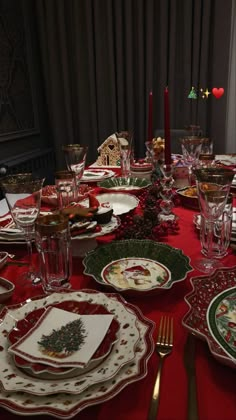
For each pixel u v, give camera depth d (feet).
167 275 2.21
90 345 1.44
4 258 2.41
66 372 1.30
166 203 3.42
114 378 1.29
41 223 2.09
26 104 9.37
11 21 8.38
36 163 9.70
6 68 8.28
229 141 9.52
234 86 9.02
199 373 1.41
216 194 2.25
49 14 9.22
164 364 1.46
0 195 6.57
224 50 8.59
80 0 9.04
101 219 2.75
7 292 1.95
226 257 2.49
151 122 4.38
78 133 10.43
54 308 1.70
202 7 8.42
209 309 1.75
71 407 1.16
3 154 8.45
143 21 8.86
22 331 1.57
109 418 1.23
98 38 9.18
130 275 2.22
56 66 9.72
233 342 1.52
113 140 6.00
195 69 8.85
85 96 9.91
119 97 9.57
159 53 9.05
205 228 2.60
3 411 1.26
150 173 4.91
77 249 2.60
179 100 9.34
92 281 2.21
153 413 1.22
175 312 1.86
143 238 2.73
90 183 4.79
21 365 1.34
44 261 2.15
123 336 1.51
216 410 1.24
